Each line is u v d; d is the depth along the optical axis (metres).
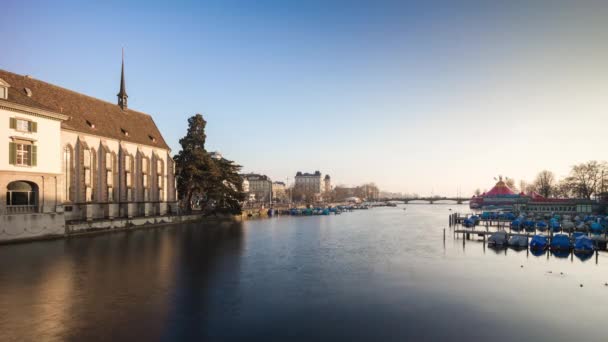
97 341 19.88
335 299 28.39
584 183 127.12
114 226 71.62
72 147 66.62
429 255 48.97
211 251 49.53
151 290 29.92
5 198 49.09
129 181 80.69
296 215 147.00
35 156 52.81
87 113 74.62
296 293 29.92
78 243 53.16
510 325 23.34
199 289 30.55
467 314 25.27
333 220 119.00
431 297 29.14
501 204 173.12
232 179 107.88
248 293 29.69
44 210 54.38
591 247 50.44
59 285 30.66
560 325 23.45
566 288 32.38
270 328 22.30
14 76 61.91
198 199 117.06
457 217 101.94
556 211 119.88
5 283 30.97
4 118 48.84
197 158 98.88
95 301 26.77
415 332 21.97
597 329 22.81
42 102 64.56
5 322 22.36
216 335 21.09
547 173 168.75
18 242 50.81
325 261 43.94
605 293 30.84
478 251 52.50
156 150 90.44
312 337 21.02
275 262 42.88
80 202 67.19
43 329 21.36
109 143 75.94
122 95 88.94
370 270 39.00
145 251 48.12
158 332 21.38
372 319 24.08
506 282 34.28
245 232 75.31
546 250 52.78
